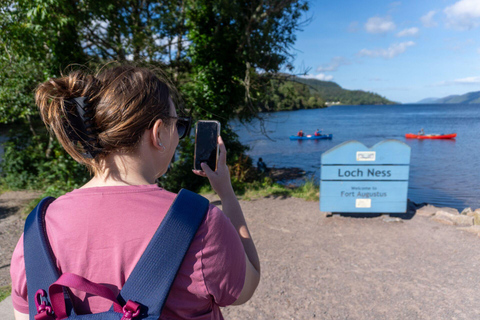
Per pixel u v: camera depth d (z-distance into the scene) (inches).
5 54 273.3
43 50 282.8
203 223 29.1
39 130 429.1
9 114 342.3
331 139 1264.8
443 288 144.9
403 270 162.1
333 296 141.3
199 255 28.3
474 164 725.3
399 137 1352.1
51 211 31.1
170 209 28.7
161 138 33.7
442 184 542.0
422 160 792.9
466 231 208.8
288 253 184.9
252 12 355.6
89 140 30.7
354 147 231.9
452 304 133.1
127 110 30.3
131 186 31.1
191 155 396.2
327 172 235.9
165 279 26.7
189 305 28.8
